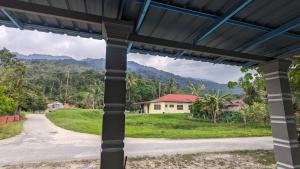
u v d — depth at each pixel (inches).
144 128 718.5
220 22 124.2
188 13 118.5
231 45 170.7
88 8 118.0
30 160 274.1
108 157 120.3
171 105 1433.3
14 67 1202.0
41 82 2883.9
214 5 113.4
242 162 277.3
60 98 2420.0
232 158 302.7
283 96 189.2
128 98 1845.5
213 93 1165.7
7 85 1035.9
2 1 107.5
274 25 135.0
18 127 667.4
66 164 256.4
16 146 373.7
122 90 128.4
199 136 551.2
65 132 588.7
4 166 244.4
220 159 295.3
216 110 1063.0
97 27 146.1
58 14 116.1
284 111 186.5
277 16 124.3
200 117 1142.3
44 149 351.6
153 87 2256.4
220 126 875.4
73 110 1386.6
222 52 175.0
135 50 188.2
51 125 784.9
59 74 3164.4
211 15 120.3
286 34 146.3
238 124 971.9
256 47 173.5
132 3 112.7
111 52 128.3
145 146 399.9
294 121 189.0
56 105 2149.4
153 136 531.2
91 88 2172.7
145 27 140.7
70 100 2309.3
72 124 751.7
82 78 3046.3
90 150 346.9
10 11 120.6
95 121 903.1
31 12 111.7
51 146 379.9
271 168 246.8
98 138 485.7
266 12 120.0
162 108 1414.9
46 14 113.9
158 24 136.3
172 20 130.6
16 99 1042.1
